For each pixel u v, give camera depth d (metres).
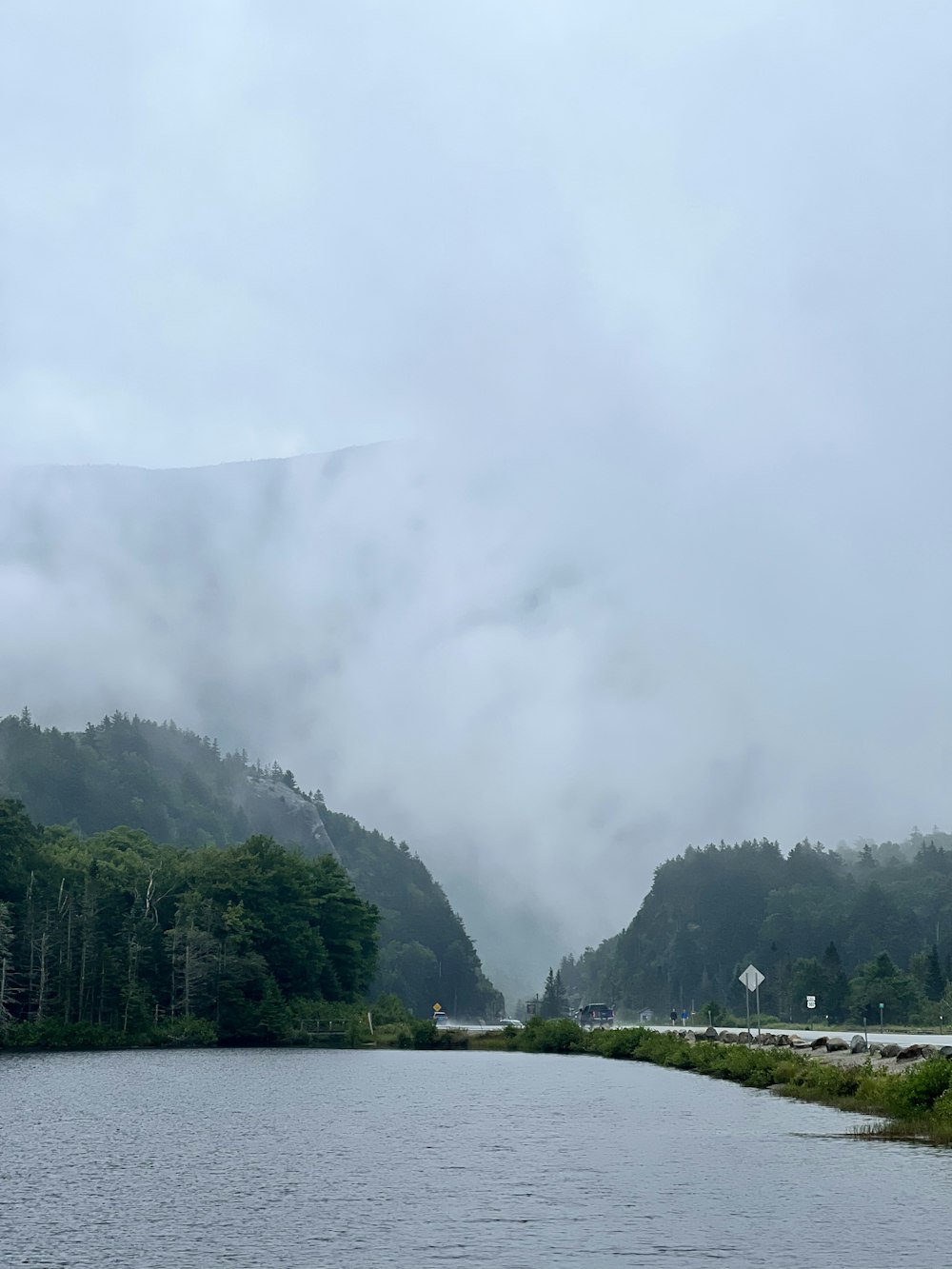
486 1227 36.78
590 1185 43.88
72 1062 125.88
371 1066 118.12
